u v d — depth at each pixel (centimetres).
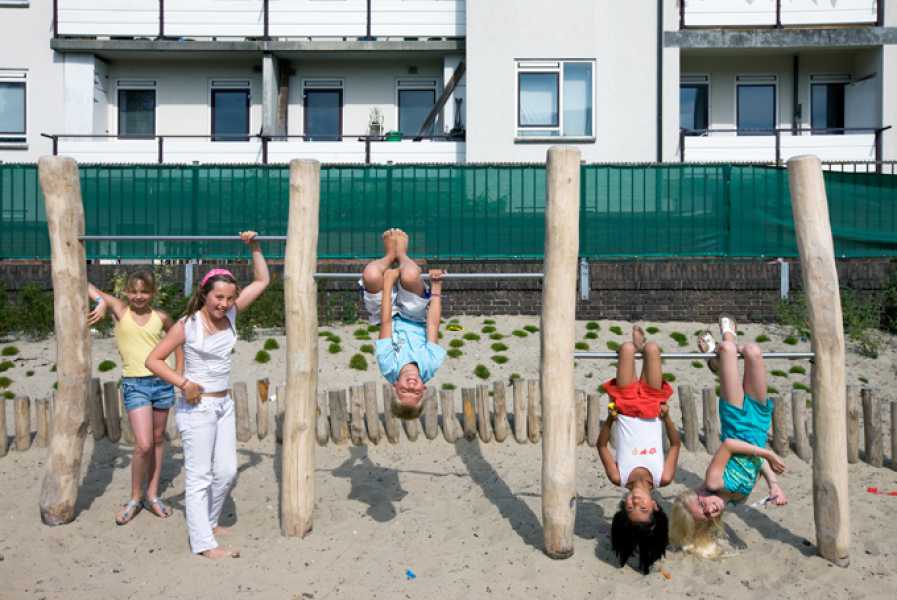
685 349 1090
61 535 610
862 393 762
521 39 1748
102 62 1967
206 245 1327
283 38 1941
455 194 1312
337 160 1858
